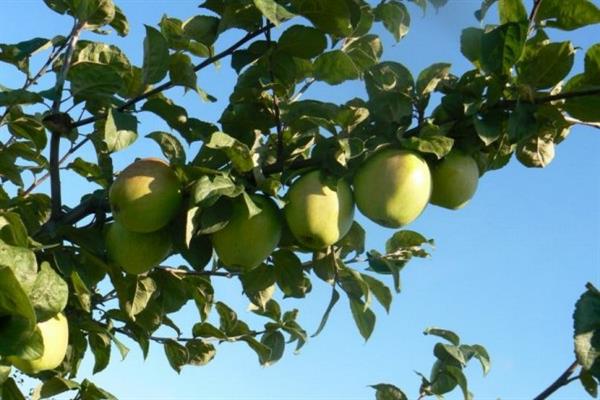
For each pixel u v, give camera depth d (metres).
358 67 1.68
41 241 1.54
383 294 1.62
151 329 1.68
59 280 1.37
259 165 1.53
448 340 1.81
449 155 1.54
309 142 1.54
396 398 1.74
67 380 1.50
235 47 1.56
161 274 1.66
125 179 1.51
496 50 1.50
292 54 1.55
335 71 1.55
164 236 1.55
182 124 1.58
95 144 1.70
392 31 1.70
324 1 1.50
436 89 1.55
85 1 1.63
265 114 1.56
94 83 1.58
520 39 1.48
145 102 1.58
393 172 1.50
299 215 1.51
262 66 1.54
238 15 1.55
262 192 1.53
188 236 1.46
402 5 1.70
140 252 1.54
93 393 1.51
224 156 1.53
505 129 1.54
